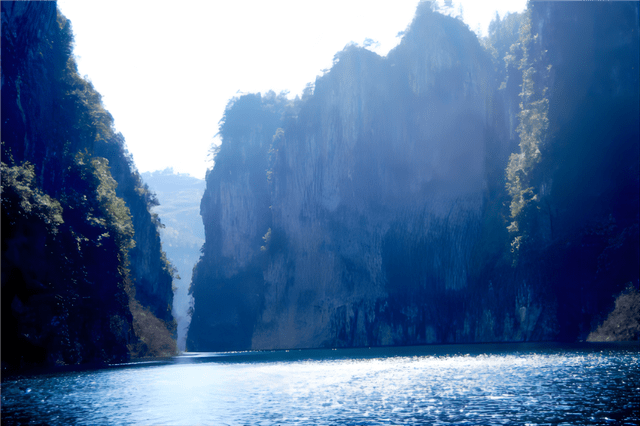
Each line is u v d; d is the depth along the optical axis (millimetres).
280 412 28031
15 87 74750
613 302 86188
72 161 89250
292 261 170375
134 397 34719
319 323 157500
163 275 165750
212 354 124312
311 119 175250
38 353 63812
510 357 56375
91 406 30828
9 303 60281
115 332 83625
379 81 162750
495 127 145375
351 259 157375
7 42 73938
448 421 23906
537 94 118688
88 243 80500
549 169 108000
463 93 148875
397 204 154500
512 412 25281
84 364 70125
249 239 199875
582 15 111500
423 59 155625
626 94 104750
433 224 146125
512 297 114750
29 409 29578
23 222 62375
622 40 107188
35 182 71875
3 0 73125
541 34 119625
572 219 103125
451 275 138875
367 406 28844
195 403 31891
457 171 146000
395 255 151000
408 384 37594
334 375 47312
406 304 144000
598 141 104438
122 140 160625
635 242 88312
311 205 169875
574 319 95375
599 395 28562
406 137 155750
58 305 67062
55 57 91562
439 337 134750
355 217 160250
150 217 161250
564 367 42469
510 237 121500
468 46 151875
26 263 61812
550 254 104312
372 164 160625
